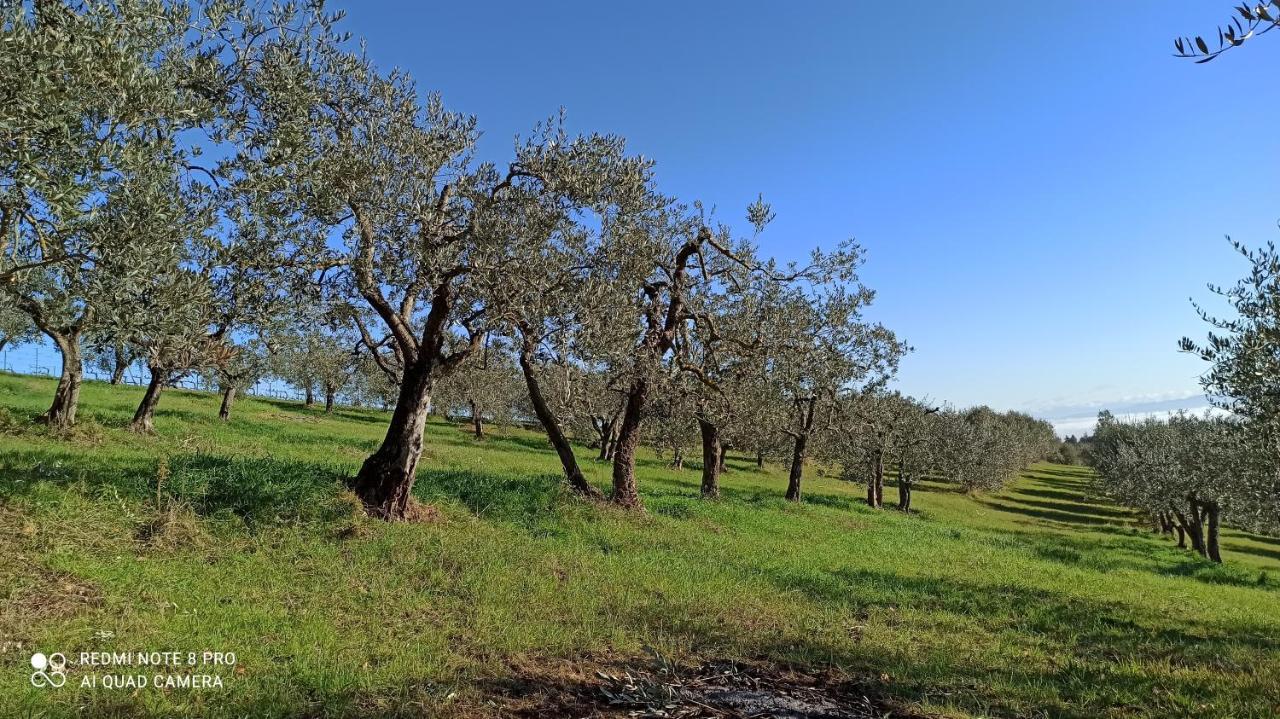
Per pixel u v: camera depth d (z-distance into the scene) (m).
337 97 11.17
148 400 21.12
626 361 15.61
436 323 12.34
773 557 14.78
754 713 6.31
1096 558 23.19
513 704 5.89
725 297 20.50
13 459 11.75
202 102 7.76
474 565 10.16
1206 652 9.71
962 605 11.83
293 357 43.47
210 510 10.30
